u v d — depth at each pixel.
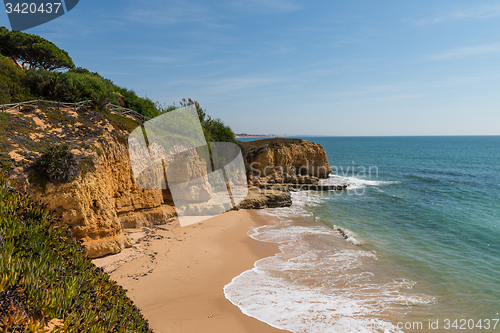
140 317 4.60
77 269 3.79
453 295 11.41
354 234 18.94
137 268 12.34
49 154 11.56
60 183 11.52
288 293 11.08
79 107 15.90
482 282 12.56
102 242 12.50
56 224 3.83
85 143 13.36
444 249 16.59
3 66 16.33
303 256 15.01
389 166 69.38
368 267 13.79
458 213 25.42
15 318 2.26
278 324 9.13
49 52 29.20
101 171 13.37
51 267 3.15
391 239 18.23
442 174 55.03
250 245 16.53
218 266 13.27
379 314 9.93
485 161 81.38
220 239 17.06
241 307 9.98
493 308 10.56
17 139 12.09
